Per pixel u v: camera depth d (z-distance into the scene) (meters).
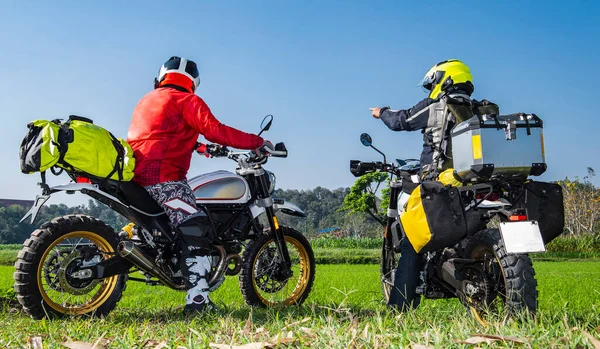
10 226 102.69
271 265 5.43
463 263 4.04
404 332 2.61
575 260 31.66
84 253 4.31
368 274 14.27
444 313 4.04
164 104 4.54
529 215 3.70
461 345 2.43
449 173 3.99
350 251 33.88
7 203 115.50
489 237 3.81
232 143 4.66
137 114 4.64
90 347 2.55
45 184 3.93
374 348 2.39
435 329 2.75
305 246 5.74
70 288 4.25
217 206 5.04
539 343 2.50
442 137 4.16
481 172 3.58
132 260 4.23
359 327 2.90
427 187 3.84
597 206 54.75
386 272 5.03
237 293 7.58
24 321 4.21
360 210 59.41
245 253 5.27
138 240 4.51
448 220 3.76
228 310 4.68
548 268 20.61
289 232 5.62
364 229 84.12
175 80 4.71
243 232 5.23
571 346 2.41
